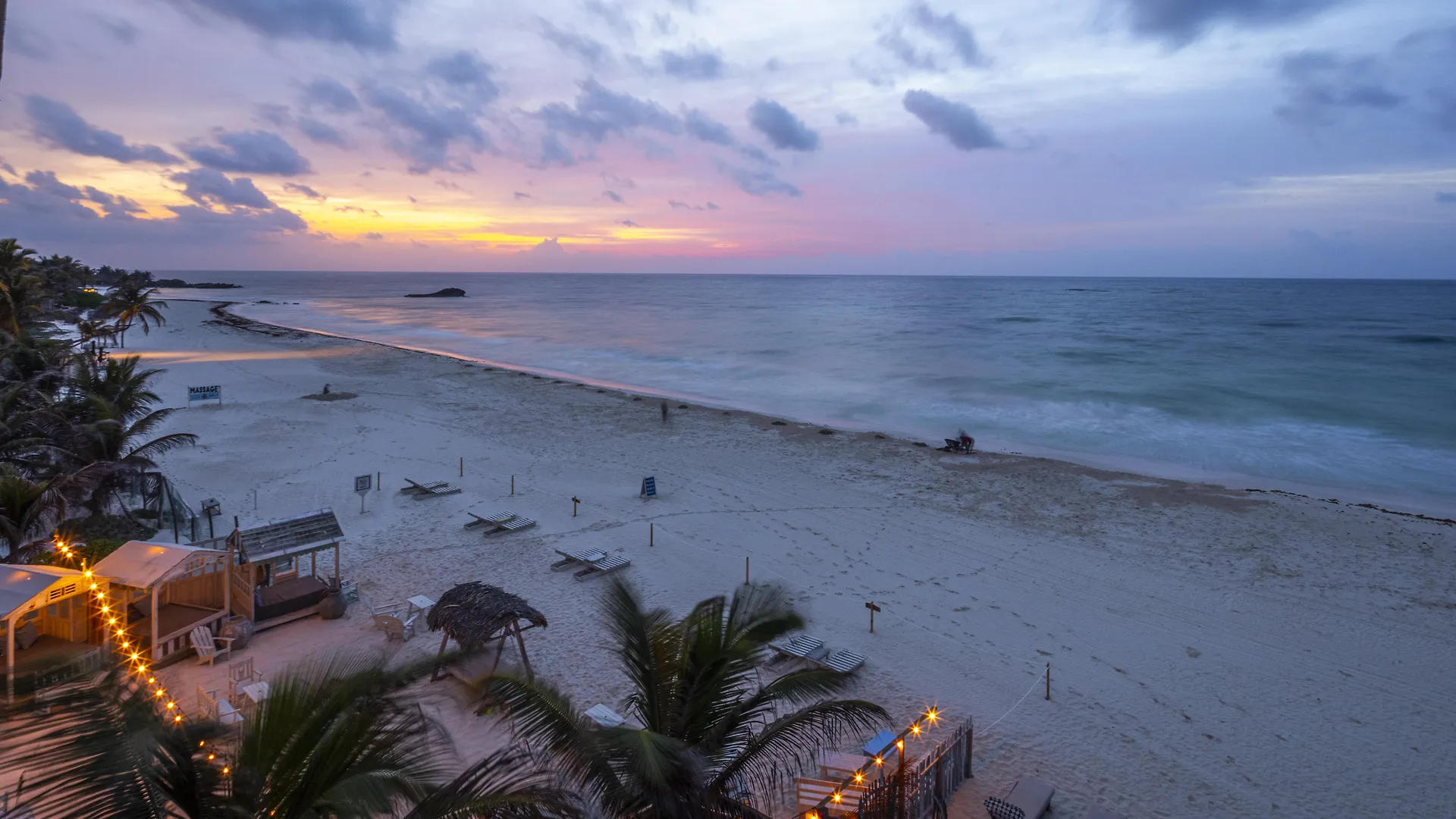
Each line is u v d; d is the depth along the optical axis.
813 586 20.11
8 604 13.48
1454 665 16.47
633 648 9.16
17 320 50.72
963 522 25.03
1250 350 71.75
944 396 48.53
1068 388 50.66
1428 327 99.31
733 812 8.30
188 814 6.18
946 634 17.56
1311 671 16.19
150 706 6.45
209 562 17.20
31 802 5.68
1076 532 24.16
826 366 63.19
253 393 47.47
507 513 25.39
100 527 20.00
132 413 31.88
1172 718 14.47
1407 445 35.91
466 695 8.83
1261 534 24.02
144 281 131.00
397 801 8.19
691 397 49.88
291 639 16.69
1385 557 22.19
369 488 27.19
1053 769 12.87
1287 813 12.01
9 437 22.62
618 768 7.97
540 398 47.12
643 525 24.61
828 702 9.09
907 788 10.96
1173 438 37.50
